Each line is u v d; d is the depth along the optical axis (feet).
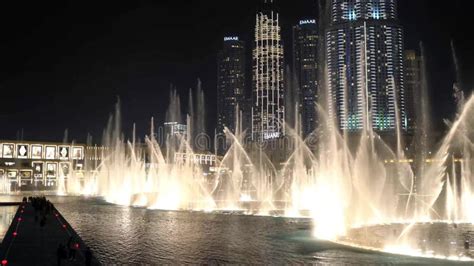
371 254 103.96
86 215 193.06
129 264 92.27
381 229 152.35
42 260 89.81
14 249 101.50
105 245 114.52
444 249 113.39
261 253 104.58
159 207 239.30
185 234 134.82
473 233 146.92
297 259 97.76
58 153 487.61
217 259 97.60
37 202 189.06
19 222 147.13
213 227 151.53
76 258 92.12
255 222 167.84
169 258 98.43
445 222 180.96
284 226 155.33
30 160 473.67
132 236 130.31
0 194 370.94
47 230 130.72
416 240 129.08
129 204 261.03
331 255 102.53
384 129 635.66
